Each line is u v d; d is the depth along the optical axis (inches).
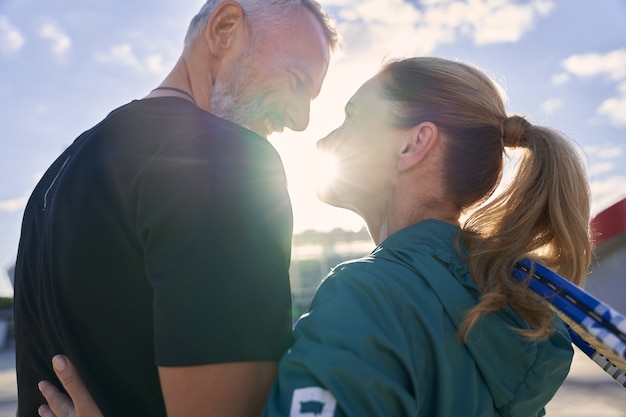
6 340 738.8
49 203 54.9
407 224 55.3
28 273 55.7
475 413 44.3
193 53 65.0
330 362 41.5
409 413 41.1
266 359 42.9
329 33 69.9
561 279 44.8
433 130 54.4
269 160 48.2
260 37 64.1
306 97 67.2
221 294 41.9
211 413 41.4
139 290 46.3
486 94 55.8
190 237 42.6
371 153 57.3
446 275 47.6
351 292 45.9
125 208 46.9
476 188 54.4
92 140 52.0
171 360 40.9
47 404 55.1
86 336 47.4
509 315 48.0
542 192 51.7
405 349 43.1
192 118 49.1
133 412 46.3
